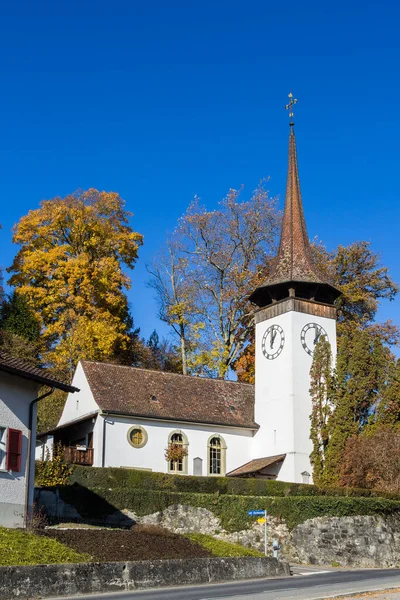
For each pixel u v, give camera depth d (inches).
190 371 2600.9
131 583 964.6
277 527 1553.9
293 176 2294.5
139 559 1054.4
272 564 1190.9
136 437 1889.8
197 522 1573.6
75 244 2502.5
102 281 2415.1
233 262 2588.6
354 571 1336.1
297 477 1932.8
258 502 1581.0
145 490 1558.8
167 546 1150.3
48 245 2508.6
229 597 860.6
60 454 1659.7
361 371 1948.8
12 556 911.7
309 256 2181.3
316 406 1987.0
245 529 1563.7
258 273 2554.1
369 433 1879.9
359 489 1662.2
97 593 912.9
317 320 2091.5
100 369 1982.0
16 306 2346.2
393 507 1556.3
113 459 1833.2
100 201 2573.8
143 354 2704.2
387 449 1760.6
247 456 2059.5
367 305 2546.8
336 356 2012.8
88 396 1915.6
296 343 2038.6
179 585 1021.2
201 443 1989.4
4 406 1118.4
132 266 2583.7
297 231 2215.8
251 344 2608.3
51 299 2375.7
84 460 1814.7
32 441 1162.6
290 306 2059.5
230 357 2549.2
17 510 1109.1
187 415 1980.8
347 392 1942.7
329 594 906.7
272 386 2062.0
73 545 1055.0
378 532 1517.0
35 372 1162.0
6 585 839.1
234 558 1129.4
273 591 933.2
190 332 2583.7
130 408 1889.8
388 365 1956.2
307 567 1434.5
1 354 1183.6
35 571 869.2
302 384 2014.0
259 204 2608.3
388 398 1907.0
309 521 1529.3
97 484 1601.9
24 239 2482.8
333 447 1908.2
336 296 2166.6
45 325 2415.1
